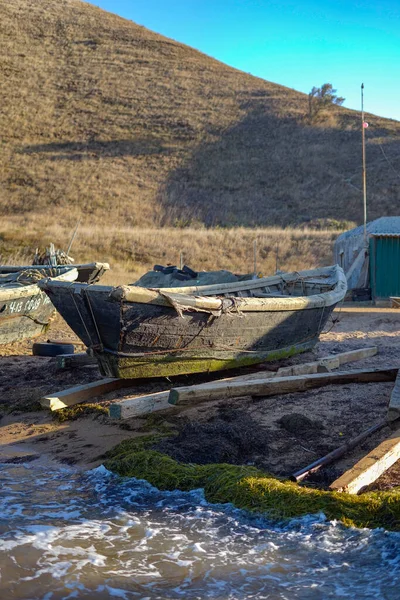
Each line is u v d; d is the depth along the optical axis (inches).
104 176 2027.6
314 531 211.8
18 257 1112.2
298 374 396.5
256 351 413.7
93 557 201.9
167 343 358.0
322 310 460.8
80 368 440.1
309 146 2348.7
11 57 2834.6
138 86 2773.1
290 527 216.7
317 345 519.2
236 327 386.6
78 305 346.6
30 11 3348.9
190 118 2536.9
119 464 276.5
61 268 649.6
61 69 2837.1
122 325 332.2
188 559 199.6
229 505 237.0
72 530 221.6
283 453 284.0
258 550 204.1
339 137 2423.7
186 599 177.3
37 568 194.9
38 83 2679.6
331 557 196.9
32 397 386.6
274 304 400.2
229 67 3292.3
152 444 294.4
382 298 888.9
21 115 2406.5
